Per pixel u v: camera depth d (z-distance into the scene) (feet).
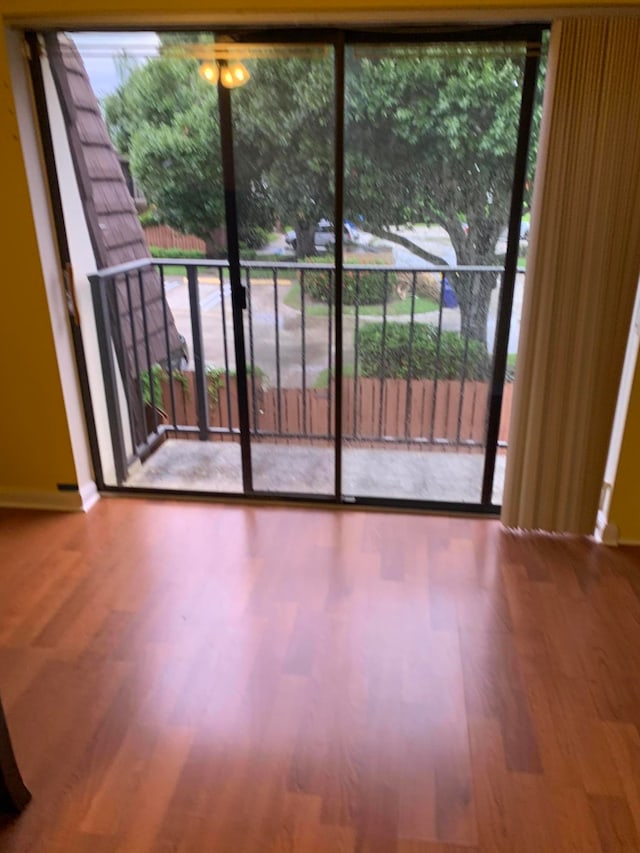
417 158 7.75
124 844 4.66
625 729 5.64
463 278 8.23
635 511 8.33
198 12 7.14
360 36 7.32
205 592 7.45
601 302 7.50
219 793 5.03
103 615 7.06
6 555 8.19
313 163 7.86
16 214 7.98
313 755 5.36
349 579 7.70
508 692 6.03
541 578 7.73
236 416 10.83
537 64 7.16
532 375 7.93
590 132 6.91
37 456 9.13
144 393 10.46
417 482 9.39
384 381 8.92
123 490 9.73
